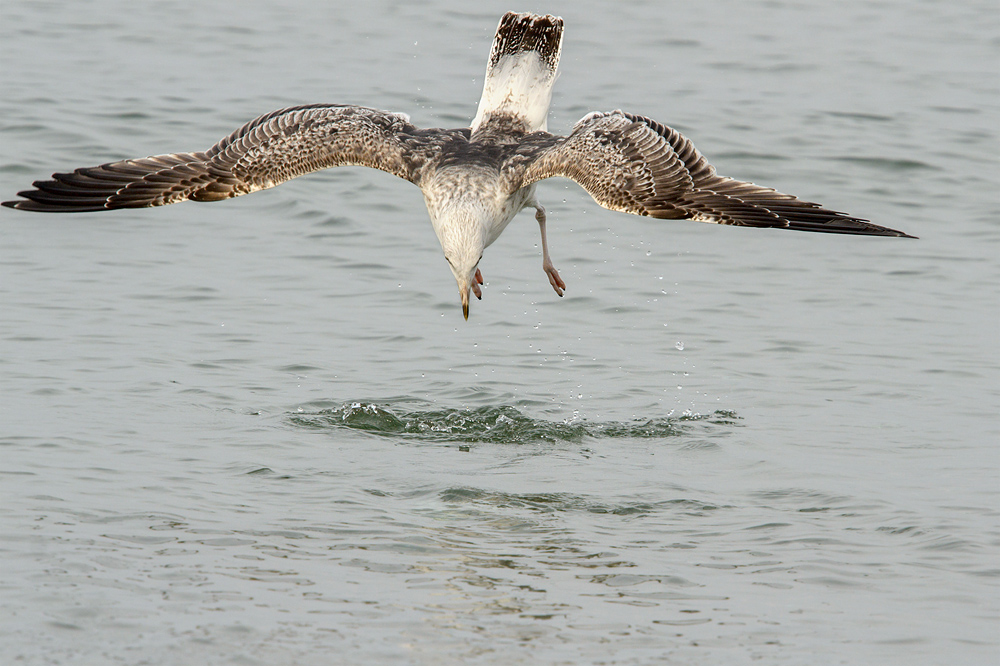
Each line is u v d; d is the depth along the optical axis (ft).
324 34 107.04
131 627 29.58
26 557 32.81
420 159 38.32
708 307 59.52
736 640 30.01
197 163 37.70
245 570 32.91
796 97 94.07
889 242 69.00
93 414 44.34
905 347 54.90
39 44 98.48
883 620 31.12
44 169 71.72
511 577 33.17
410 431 45.11
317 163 38.11
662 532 36.55
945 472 41.57
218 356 51.39
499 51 40.40
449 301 59.21
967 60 107.45
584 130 37.99
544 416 46.93
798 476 41.11
